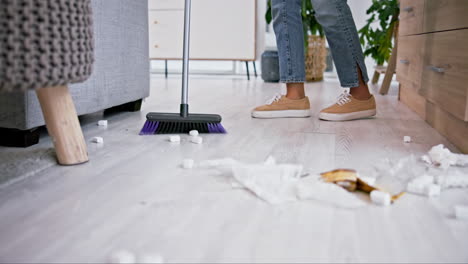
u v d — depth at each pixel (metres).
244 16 3.87
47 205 0.89
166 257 0.68
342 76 1.85
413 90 2.15
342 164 1.19
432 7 1.70
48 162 1.17
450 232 0.78
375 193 0.91
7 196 0.94
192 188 0.99
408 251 0.71
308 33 4.09
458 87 1.32
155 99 2.57
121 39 1.82
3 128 1.32
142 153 1.29
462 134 1.35
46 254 0.70
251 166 1.04
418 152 1.33
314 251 0.71
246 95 2.80
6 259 0.68
